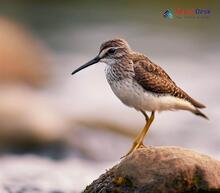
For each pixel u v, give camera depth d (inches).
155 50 1293.1
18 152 698.2
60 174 612.7
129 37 1408.7
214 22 1526.8
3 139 697.6
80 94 985.5
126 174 374.6
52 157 690.2
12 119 706.8
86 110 845.2
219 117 847.7
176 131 793.6
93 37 1390.3
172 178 365.4
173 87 441.7
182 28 1507.1
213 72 1112.8
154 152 379.2
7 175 597.3
